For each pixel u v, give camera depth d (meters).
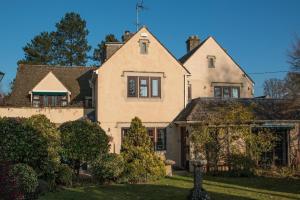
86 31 65.19
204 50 34.00
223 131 24.17
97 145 20.66
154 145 28.14
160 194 16.69
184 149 27.80
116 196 16.27
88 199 15.60
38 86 32.97
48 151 18.17
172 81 28.91
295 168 25.80
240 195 16.39
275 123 27.12
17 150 17.31
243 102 28.78
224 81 34.03
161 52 28.89
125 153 21.61
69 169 19.52
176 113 28.77
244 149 24.34
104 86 27.75
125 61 28.22
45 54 61.69
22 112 28.86
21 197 11.17
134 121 22.53
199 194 14.19
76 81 36.12
